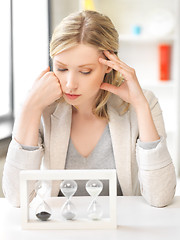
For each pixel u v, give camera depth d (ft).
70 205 4.60
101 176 4.42
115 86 5.50
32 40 13.05
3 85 11.94
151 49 14.89
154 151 5.18
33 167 5.29
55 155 5.75
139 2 14.80
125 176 5.75
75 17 5.08
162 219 4.78
